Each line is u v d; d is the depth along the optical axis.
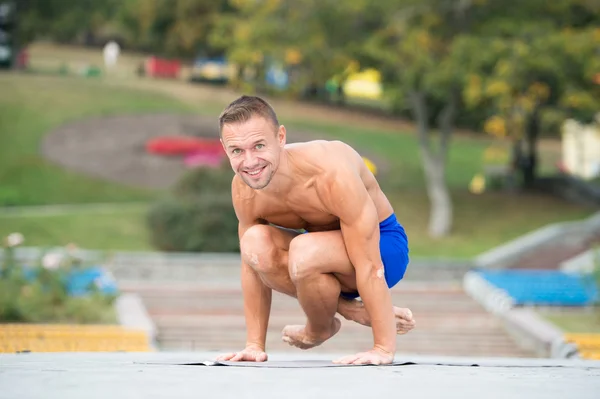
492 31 67.88
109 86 104.06
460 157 95.62
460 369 9.97
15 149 81.44
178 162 82.81
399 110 87.69
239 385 7.46
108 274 49.22
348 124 101.56
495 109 73.75
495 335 44.59
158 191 76.50
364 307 11.90
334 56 68.94
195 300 48.62
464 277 58.12
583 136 96.19
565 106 72.19
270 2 69.56
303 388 7.29
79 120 90.56
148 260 55.62
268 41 69.81
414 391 7.17
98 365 10.12
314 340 12.48
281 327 43.66
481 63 64.31
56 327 35.72
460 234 68.94
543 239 64.62
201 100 103.38
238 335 42.53
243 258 11.65
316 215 11.38
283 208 11.42
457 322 46.12
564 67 65.75
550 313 47.72
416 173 85.81
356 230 11.05
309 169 11.02
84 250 59.97
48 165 79.06
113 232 63.31
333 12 68.12
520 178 84.94
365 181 11.59
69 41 138.00
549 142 113.88
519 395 7.02
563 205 78.12
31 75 106.06
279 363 10.78
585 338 38.00
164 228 59.97
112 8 128.75
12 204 71.38
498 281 52.22
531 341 42.31
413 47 65.50
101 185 76.50
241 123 10.55
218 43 74.75
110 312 42.53
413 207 74.56
